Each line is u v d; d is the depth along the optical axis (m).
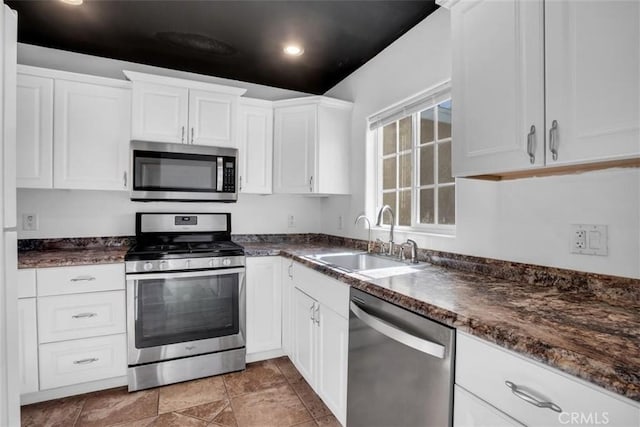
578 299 1.14
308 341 2.04
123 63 2.60
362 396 1.44
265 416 1.86
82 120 2.24
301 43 2.27
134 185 2.29
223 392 2.10
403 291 1.25
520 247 1.43
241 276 2.39
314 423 1.81
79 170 2.23
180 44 2.31
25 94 2.10
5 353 0.99
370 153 2.57
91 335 2.03
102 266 2.05
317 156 2.66
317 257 2.16
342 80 2.91
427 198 2.12
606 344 0.76
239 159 2.71
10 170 1.01
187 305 2.23
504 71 1.16
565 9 0.99
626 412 0.63
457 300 1.13
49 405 1.93
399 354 1.22
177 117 2.43
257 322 2.49
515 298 1.15
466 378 0.96
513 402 0.82
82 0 1.81
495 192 1.53
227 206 2.96
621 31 0.87
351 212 2.77
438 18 1.87
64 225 2.45
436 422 1.05
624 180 1.10
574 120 0.97
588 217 1.19
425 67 1.96
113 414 1.86
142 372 2.11
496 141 1.19
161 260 2.14
